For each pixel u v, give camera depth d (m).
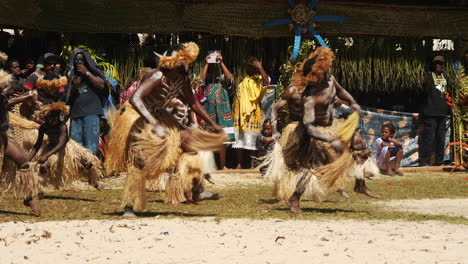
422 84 15.09
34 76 11.05
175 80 6.98
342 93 7.66
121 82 13.60
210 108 13.88
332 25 14.29
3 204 8.35
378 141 14.09
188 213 7.62
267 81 13.85
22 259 4.94
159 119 7.06
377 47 14.70
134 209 7.27
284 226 6.50
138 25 13.42
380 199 9.37
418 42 14.91
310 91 7.55
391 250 5.28
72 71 11.12
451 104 15.35
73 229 6.21
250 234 5.98
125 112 7.24
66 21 13.11
